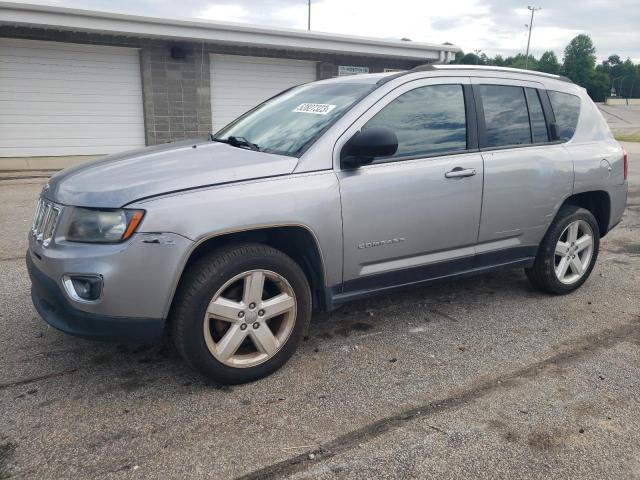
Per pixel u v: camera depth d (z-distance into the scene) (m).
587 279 5.34
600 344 3.94
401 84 3.83
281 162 3.33
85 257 2.92
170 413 3.02
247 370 3.30
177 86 13.85
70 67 12.71
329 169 3.44
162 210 2.93
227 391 3.25
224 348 3.19
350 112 3.60
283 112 4.14
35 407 3.05
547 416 3.04
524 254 4.55
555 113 4.68
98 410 3.03
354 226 3.52
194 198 3.01
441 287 5.07
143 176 3.14
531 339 4.00
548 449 2.76
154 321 3.01
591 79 101.44
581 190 4.71
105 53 13.03
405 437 2.83
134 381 3.34
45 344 3.78
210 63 14.34
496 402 3.16
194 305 3.06
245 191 3.14
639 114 59.84
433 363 3.62
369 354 3.74
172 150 3.80
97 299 2.91
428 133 3.89
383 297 4.79
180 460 2.63
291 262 3.36
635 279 5.39
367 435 2.85
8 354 3.64
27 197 8.94
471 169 3.98
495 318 4.37
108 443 2.75
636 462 2.68
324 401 3.16
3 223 7.16
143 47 13.19
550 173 4.44
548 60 105.19
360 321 4.29
